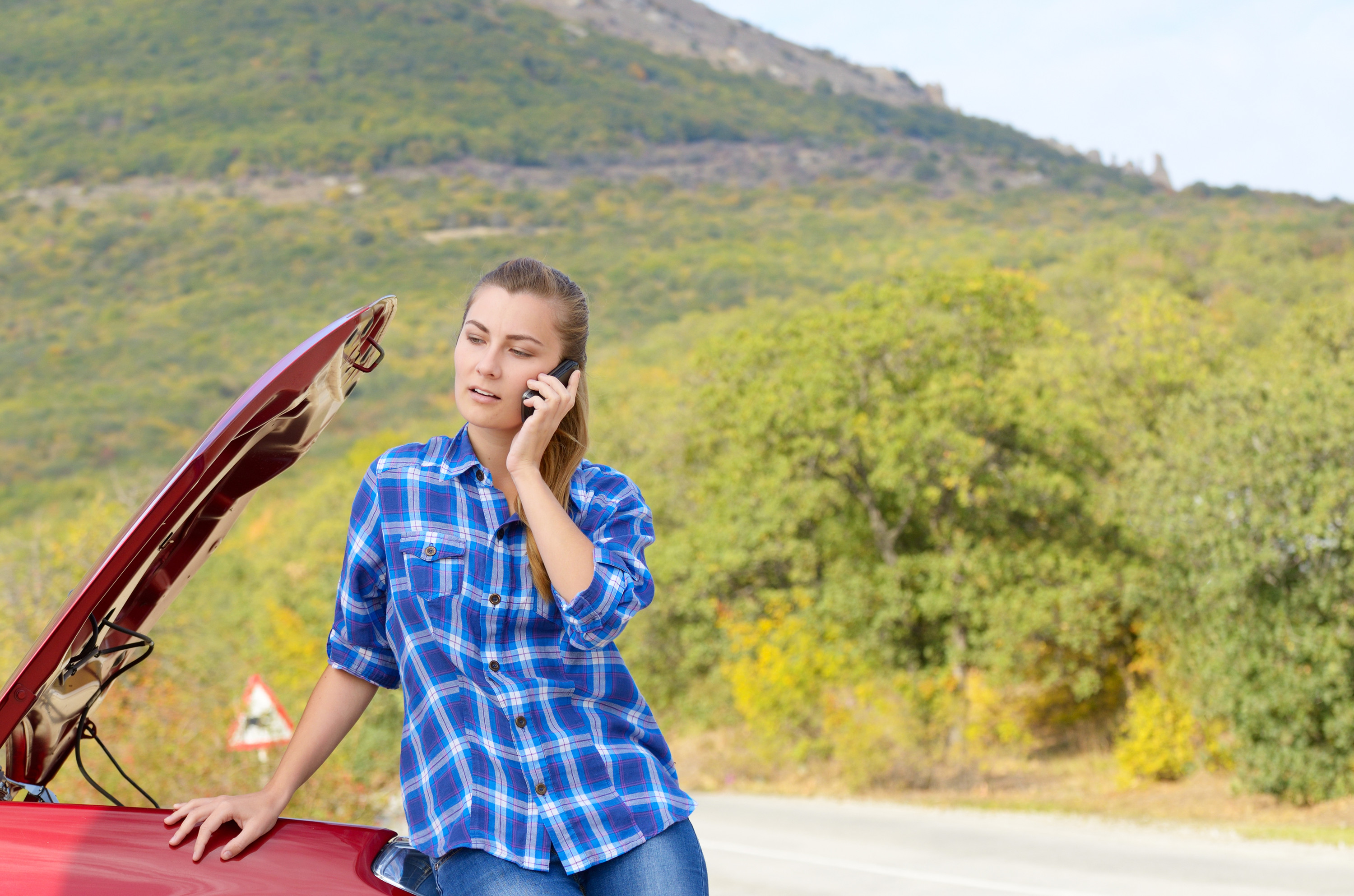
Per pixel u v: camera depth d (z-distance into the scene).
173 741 8.10
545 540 1.57
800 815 13.67
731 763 20.27
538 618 1.62
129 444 113.94
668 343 87.31
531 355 1.68
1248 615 13.10
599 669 1.64
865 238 189.62
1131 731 16.39
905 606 19.78
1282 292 59.44
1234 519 13.05
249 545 48.62
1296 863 8.47
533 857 1.51
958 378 19.77
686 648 23.45
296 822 1.56
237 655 13.67
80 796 7.35
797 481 21.02
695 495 24.09
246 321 176.12
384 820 8.58
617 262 179.12
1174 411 15.08
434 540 1.63
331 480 46.56
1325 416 12.41
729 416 22.30
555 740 1.58
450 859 1.53
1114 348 20.34
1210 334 20.23
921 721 18.16
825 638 20.06
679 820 1.60
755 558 21.28
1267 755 13.01
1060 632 17.97
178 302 191.50
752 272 159.00
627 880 1.54
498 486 1.71
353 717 1.72
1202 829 11.02
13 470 104.44
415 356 133.62
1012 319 21.34
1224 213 168.38
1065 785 16.72
